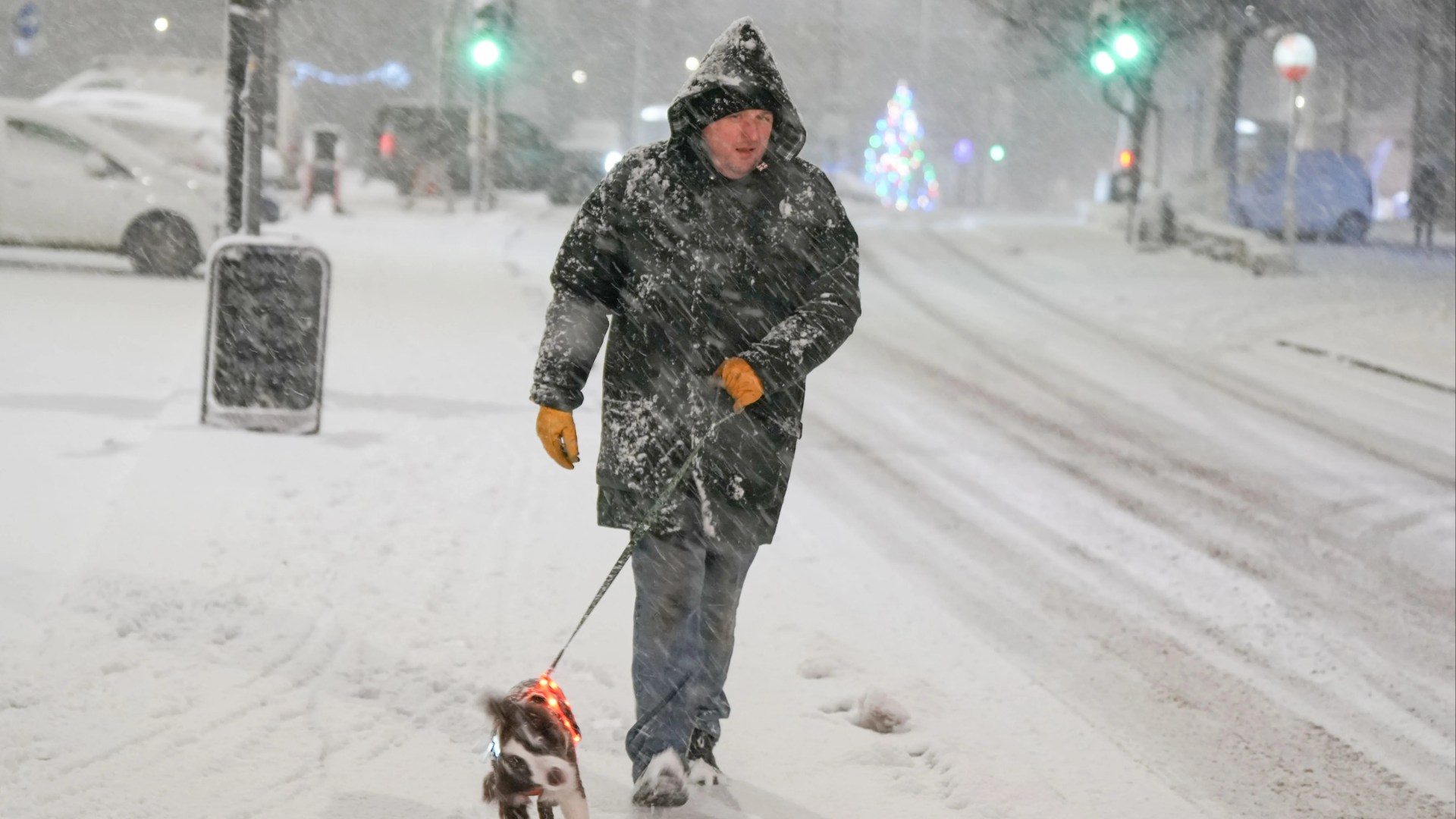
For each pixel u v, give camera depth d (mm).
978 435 12742
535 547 7574
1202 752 6121
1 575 6336
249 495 7969
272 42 29188
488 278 19906
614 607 6707
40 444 8820
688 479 4457
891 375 15539
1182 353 18203
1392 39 34656
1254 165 36688
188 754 4734
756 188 4434
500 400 11594
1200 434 13516
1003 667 6668
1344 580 9023
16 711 4945
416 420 10523
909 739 5441
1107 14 27141
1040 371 16422
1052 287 23812
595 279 4492
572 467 4473
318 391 9766
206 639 5742
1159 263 26812
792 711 5598
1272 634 7871
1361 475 12180
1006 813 4863
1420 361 17766
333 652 5781
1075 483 11125
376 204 33188
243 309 9633
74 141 18391
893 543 8930
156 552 6797
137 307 15148
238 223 10242
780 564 8000
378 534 7520
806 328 4328
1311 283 24594
